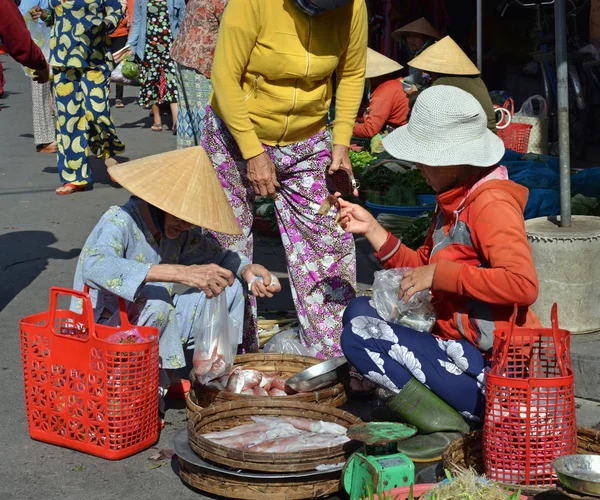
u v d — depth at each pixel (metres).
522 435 2.95
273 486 3.13
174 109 11.92
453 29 11.29
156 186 3.64
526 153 7.95
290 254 4.35
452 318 3.40
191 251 4.05
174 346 3.86
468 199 3.30
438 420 3.42
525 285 3.09
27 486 3.36
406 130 3.44
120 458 3.56
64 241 7.12
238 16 3.82
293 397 3.65
